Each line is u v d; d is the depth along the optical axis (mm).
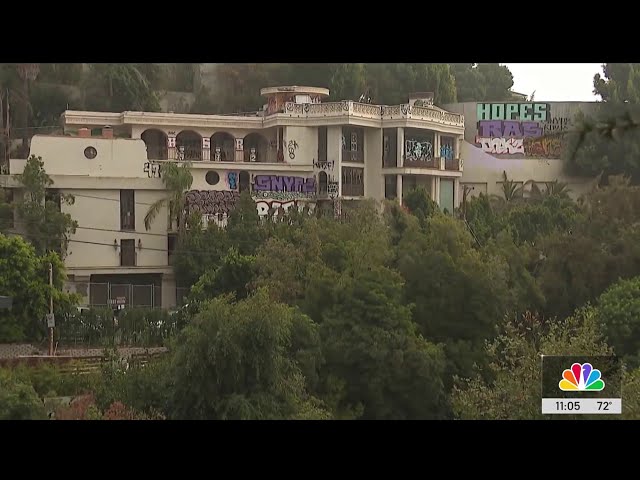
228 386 18469
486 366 23938
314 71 57969
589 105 53875
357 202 46031
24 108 49688
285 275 28797
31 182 38156
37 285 31031
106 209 40500
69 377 23594
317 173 46562
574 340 19250
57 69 52875
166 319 32969
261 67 57969
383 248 27422
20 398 17812
